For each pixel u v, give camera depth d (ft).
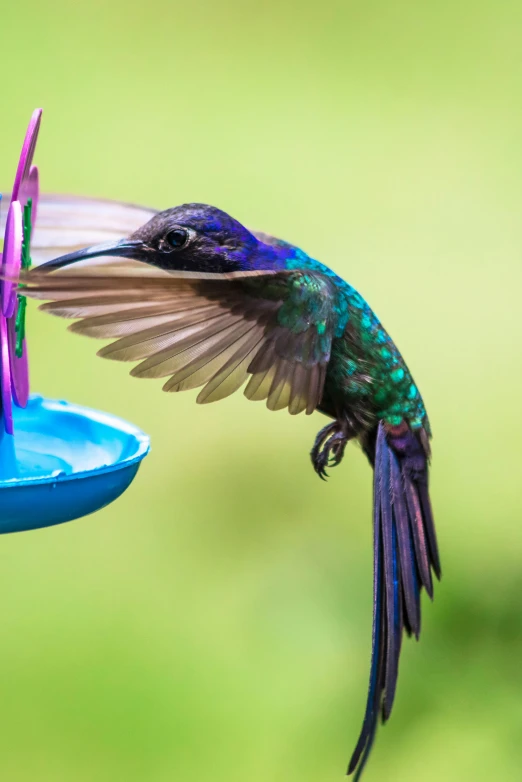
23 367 19.22
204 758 29.43
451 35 56.08
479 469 36.91
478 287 43.86
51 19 54.39
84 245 21.07
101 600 34.09
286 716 29.71
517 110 51.96
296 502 36.68
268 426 38.65
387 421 20.21
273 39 55.72
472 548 23.09
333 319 18.30
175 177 46.85
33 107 48.80
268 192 46.91
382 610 18.94
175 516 36.42
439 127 50.67
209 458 38.04
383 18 57.88
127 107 50.08
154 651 32.53
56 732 30.76
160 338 15.80
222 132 49.57
